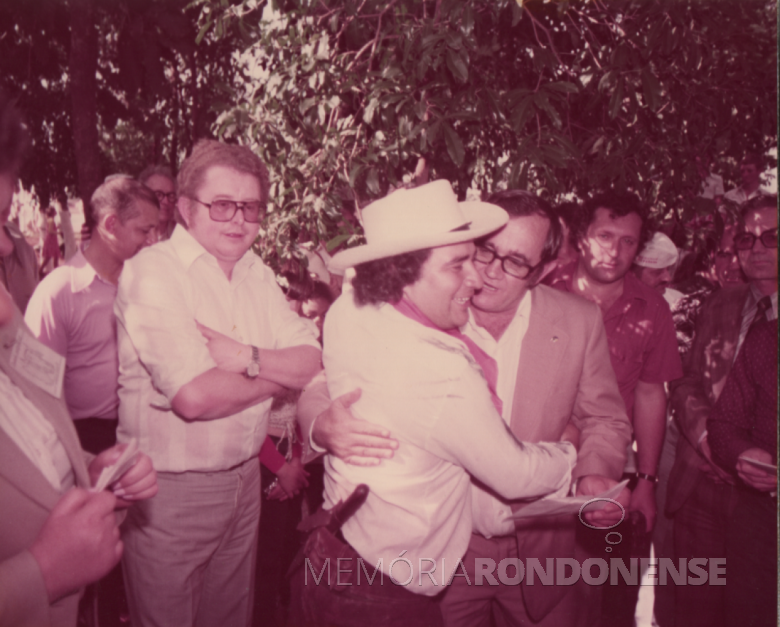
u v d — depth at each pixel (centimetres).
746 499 213
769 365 203
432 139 261
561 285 262
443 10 252
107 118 780
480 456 152
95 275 259
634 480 259
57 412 117
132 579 203
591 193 321
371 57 283
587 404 200
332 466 166
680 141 288
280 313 228
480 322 196
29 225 895
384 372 153
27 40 674
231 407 195
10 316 112
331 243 283
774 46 283
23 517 103
